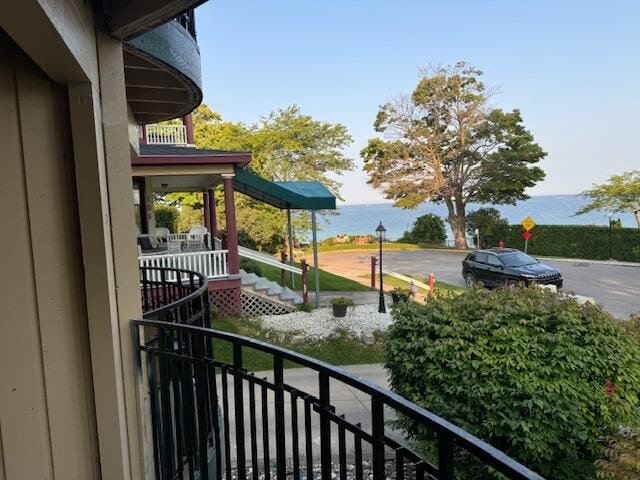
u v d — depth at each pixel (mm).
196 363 2020
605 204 23641
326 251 27516
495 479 3949
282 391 1594
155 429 2232
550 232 24281
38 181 1829
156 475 2227
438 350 4199
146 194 12062
